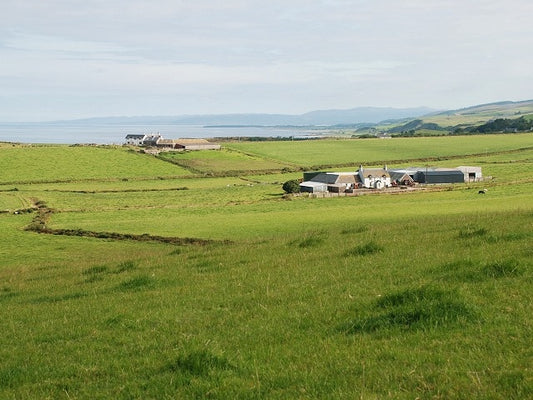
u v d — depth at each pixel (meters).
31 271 42.44
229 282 24.25
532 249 23.22
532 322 13.17
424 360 11.63
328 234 41.78
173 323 17.50
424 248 27.77
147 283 26.20
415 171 152.88
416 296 15.67
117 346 15.63
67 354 15.39
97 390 12.09
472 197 102.50
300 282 22.19
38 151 197.75
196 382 11.52
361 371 11.45
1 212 105.81
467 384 10.18
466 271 19.08
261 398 10.58
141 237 72.12
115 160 193.38
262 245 37.91
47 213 103.56
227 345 14.18
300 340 14.07
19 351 16.27
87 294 25.94
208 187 149.38
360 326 14.52
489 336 12.57
